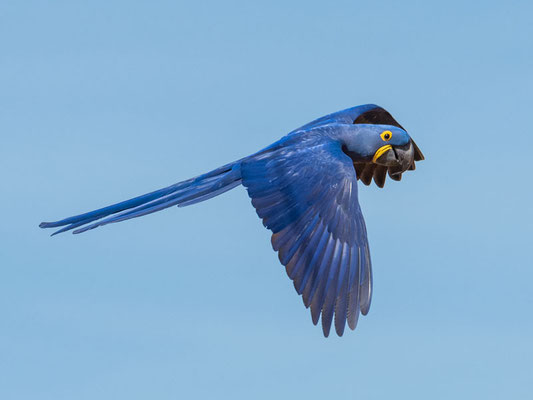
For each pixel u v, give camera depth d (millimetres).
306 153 13039
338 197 12523
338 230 12297
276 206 12578
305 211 12414
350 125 14102
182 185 13812
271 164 12977
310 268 12031
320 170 12750
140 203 13664
